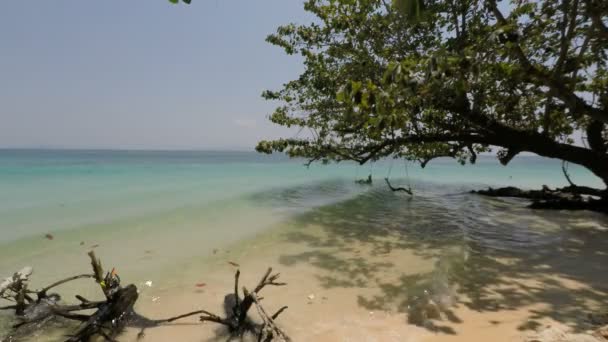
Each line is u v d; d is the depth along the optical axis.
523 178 34.97
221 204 14.33
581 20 7.98
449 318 4.50
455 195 19.39
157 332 4.26
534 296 5.15
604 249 7.88
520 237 9.16
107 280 4.32
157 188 19.28
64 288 5.53
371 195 18.98
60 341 4.02
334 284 5.88
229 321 4.38
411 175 36.81
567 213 13.09
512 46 6.20
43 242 8.18
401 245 8.39
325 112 12.79
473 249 7.89
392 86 5.09
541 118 12.07
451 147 14.34
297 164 56.94
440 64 4.82
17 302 4.41
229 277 6.21
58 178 23.42
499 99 11.02
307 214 12.54
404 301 5.11
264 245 8.34
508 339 3.86
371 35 10.91
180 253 7.61
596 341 3.39
